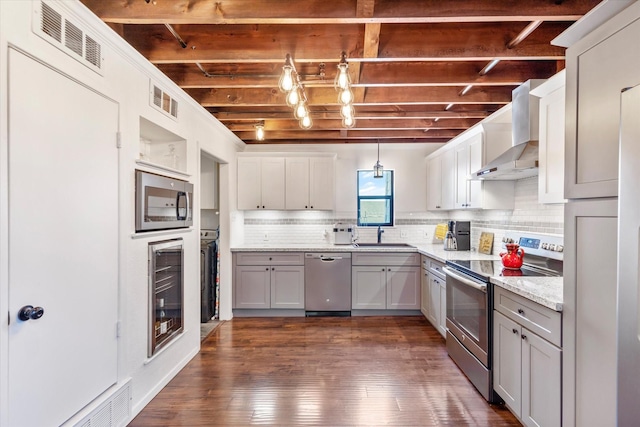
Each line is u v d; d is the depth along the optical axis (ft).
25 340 4.53
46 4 4.87
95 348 5.84
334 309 13.71
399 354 9.99
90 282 5.73
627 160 3.50
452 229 13.70
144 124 7.78
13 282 4.38
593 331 4.59
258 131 12.23
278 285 13.74
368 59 7.27
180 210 8.73
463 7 5.82
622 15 4.07
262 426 6.66
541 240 9.05
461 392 7.86
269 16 5.89
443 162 13.83
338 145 15.75
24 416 4.51
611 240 4.28
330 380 8.45
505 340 6.91
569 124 5.02
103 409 6.00
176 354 8.80
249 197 14.61
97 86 5.90
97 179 5.91
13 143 4.39
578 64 4.83
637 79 3.89
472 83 8.64
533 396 5.94
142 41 7.31
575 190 4.88
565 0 5.79
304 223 15.56
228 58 7.33
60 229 5.10
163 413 7.10
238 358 9.77
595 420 4.56
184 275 9.16
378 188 15.81
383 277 13.66
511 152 8.72
